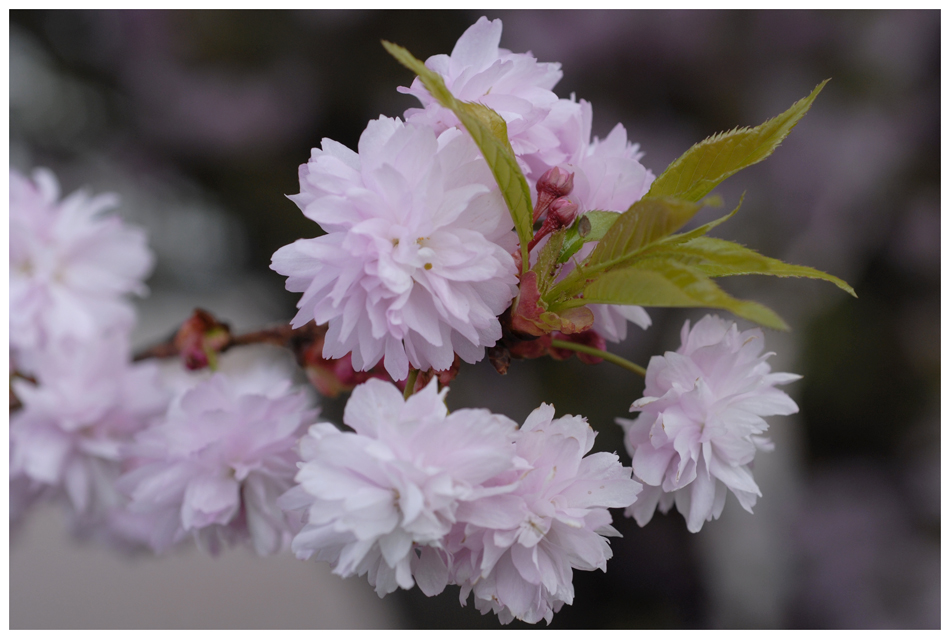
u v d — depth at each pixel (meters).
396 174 0.45
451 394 0.92
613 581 0.95
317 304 0.46
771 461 1.01
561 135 0.48
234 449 0.50
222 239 1.04
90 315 0.57
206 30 0.97
